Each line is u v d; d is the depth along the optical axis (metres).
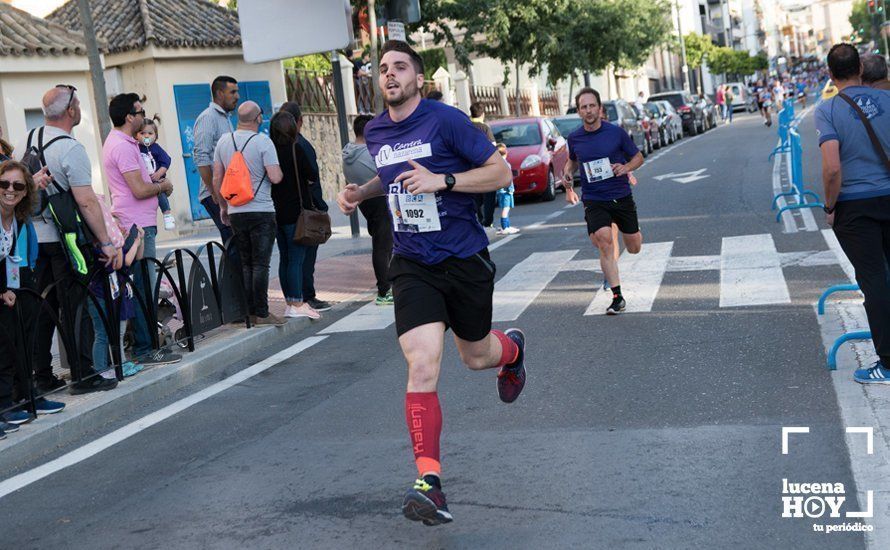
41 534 4.95
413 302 4.66
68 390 7.57
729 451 5.14
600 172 8.82
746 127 45.41
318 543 4.43
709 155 28.38
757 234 12.80
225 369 8.58
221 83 9.95
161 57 21.91
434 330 4.63
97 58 13.18
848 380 6.20
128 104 8.27
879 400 5.74
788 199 16.11
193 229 22.06
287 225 10.02
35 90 18.36
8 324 6.69
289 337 9.76
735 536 4.12
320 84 27.02
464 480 5.08
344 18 15.44
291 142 9.85
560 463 5.20
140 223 8.37
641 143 30.48
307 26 15.45
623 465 5.07
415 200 4.68
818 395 5.96
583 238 14.45
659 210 16.73
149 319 8.38
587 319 8.92
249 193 9.23
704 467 4.94
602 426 5.79
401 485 5.10
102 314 7.71
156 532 4.78
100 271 7.67
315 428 6.38
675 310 8.85
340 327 9.89
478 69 46.88
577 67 37.62
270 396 7.43
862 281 6.06
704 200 17.47
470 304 4.83
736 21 150.25
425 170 4.62
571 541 4.19
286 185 9.95
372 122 4.88
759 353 7.10
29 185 6.72
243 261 9.59
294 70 25.81
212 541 4.58
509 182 4.78
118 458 6.20
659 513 4.41
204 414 7.09
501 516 4.54
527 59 36.84
